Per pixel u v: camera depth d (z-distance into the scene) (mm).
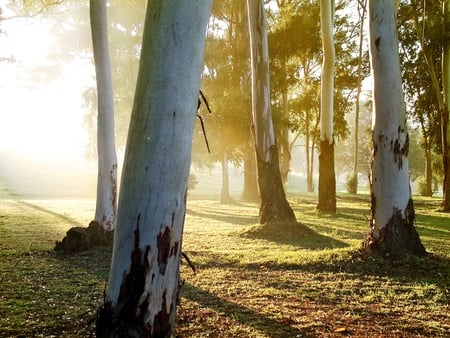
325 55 15898
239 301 5031
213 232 11117
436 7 20688
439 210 19578
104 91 8625
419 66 23203
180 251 3018
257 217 15367
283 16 21828
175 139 2871
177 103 2869
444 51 19797
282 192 11070
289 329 4125
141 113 2893
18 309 4535
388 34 7059
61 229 11398
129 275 2844
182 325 4172
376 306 4941
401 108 7090
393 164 7055
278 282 5953
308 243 9336
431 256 7062
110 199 8578
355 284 5863
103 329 2875
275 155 11086
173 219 2904
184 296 5195
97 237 8383
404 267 6602
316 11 21000
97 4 8570
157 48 2877
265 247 8844
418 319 4508
